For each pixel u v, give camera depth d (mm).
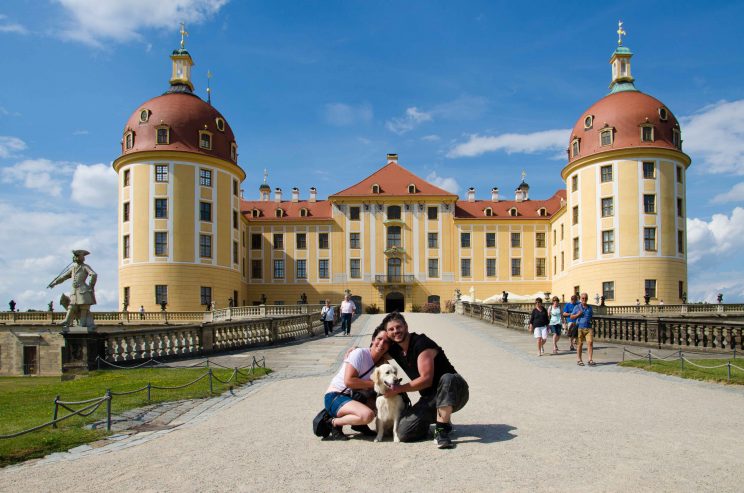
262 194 81625
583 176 56750
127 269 55812
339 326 40281
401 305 74125
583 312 18219
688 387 13312
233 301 60344
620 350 22016
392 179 75312
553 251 71500
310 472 7020
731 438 8398
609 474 6719
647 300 48531
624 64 60000
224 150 60250
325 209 76188
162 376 16250
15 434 8461
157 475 7047
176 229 55656
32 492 6512
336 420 8727
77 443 8758
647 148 53719
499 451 7773
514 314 34438
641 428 9070
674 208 54156
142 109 58469
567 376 15539
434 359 8484
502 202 77375
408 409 8586
